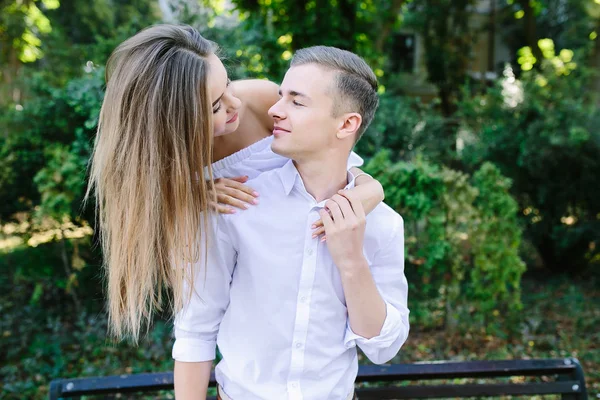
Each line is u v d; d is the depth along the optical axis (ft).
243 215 3.65
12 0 26.81
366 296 3.59
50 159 12.25
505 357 12.01
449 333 12.94
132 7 33.78
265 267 3.64
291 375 3.72
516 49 34.55
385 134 16.33
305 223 3.65
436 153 17.04
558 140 17.48
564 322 14.75
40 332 12.34
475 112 20.21
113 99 3.37
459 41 31.01
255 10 18.29
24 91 15.03
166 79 3.26
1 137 13.00
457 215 12.21
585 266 20.36
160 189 3.31
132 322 3.55
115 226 3.44
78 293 13.58
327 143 3.56
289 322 3.68
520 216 19.71
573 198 19.29
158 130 3.28
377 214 3.90
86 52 17.33
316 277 3.65
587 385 10.91
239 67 13.39
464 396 6.20
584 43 30.58
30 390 10.27
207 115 3.34
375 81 3.70
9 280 13.85
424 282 12.51
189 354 3.85
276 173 3.78
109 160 3.38
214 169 4.04
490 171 12.82
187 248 3.54
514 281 12.93
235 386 3.87
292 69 3.56
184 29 3.51
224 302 3.87
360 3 18.52
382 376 6.10
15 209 13.73
